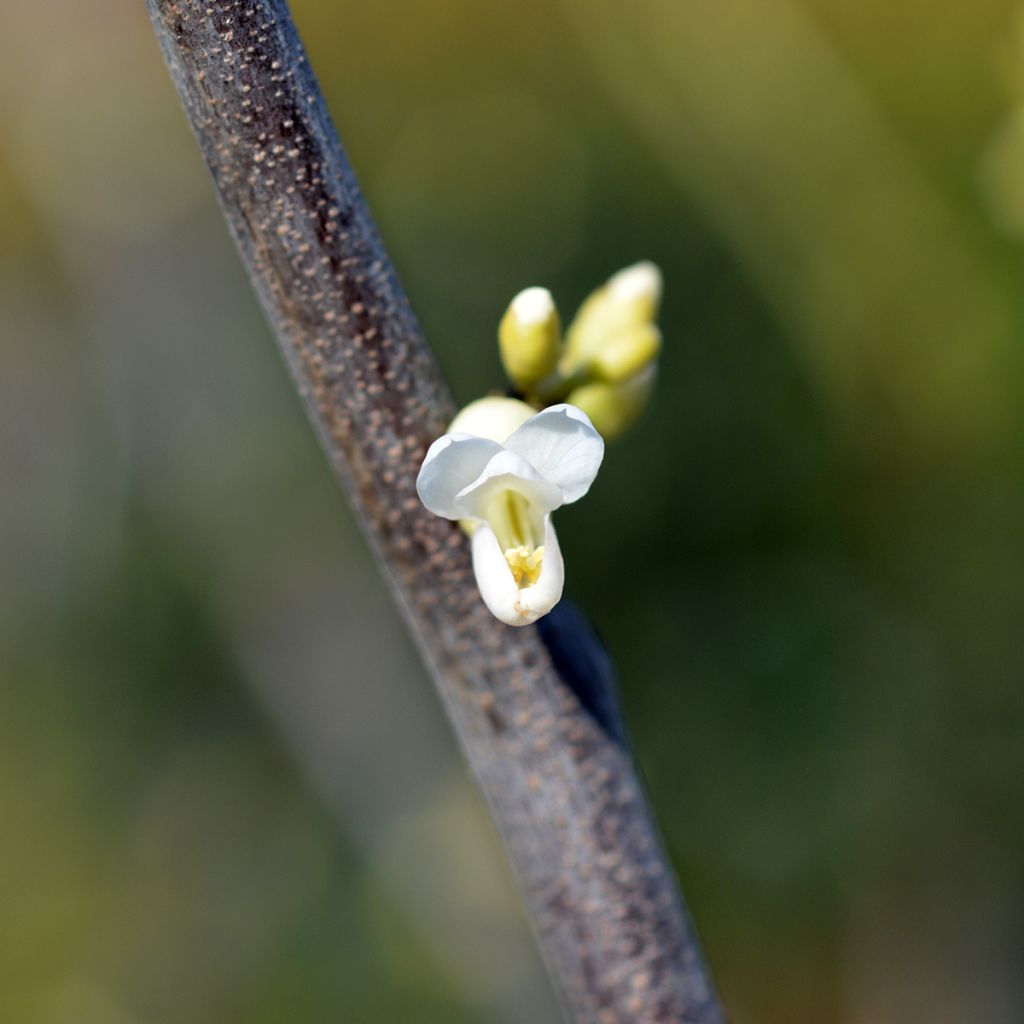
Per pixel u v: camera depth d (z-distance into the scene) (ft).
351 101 1.54
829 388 1.19
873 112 1.09
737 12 1.08
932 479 1.20
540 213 1.47
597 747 0.58
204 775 1.23
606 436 0.62
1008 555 1.17
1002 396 1.13
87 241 0.81
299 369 0.56
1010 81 0.98
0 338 1.08
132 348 0.83
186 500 0.87
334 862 1.18
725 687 1.29
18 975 1.25
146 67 0.80
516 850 0.58
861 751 1.23
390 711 0.91
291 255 0.55
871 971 1.19
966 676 1.20
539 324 0.59
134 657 1.22
